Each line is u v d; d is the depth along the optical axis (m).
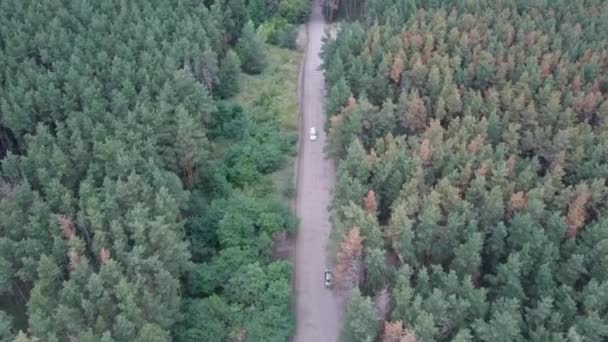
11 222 80.19
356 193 85.94
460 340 65.81
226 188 101.81
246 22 150.50
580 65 112.38
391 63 116.94
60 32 122.56
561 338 66.06
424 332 67.19
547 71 112.38
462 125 98.12
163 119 99.19
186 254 81.25
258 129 117.06
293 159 113.00
